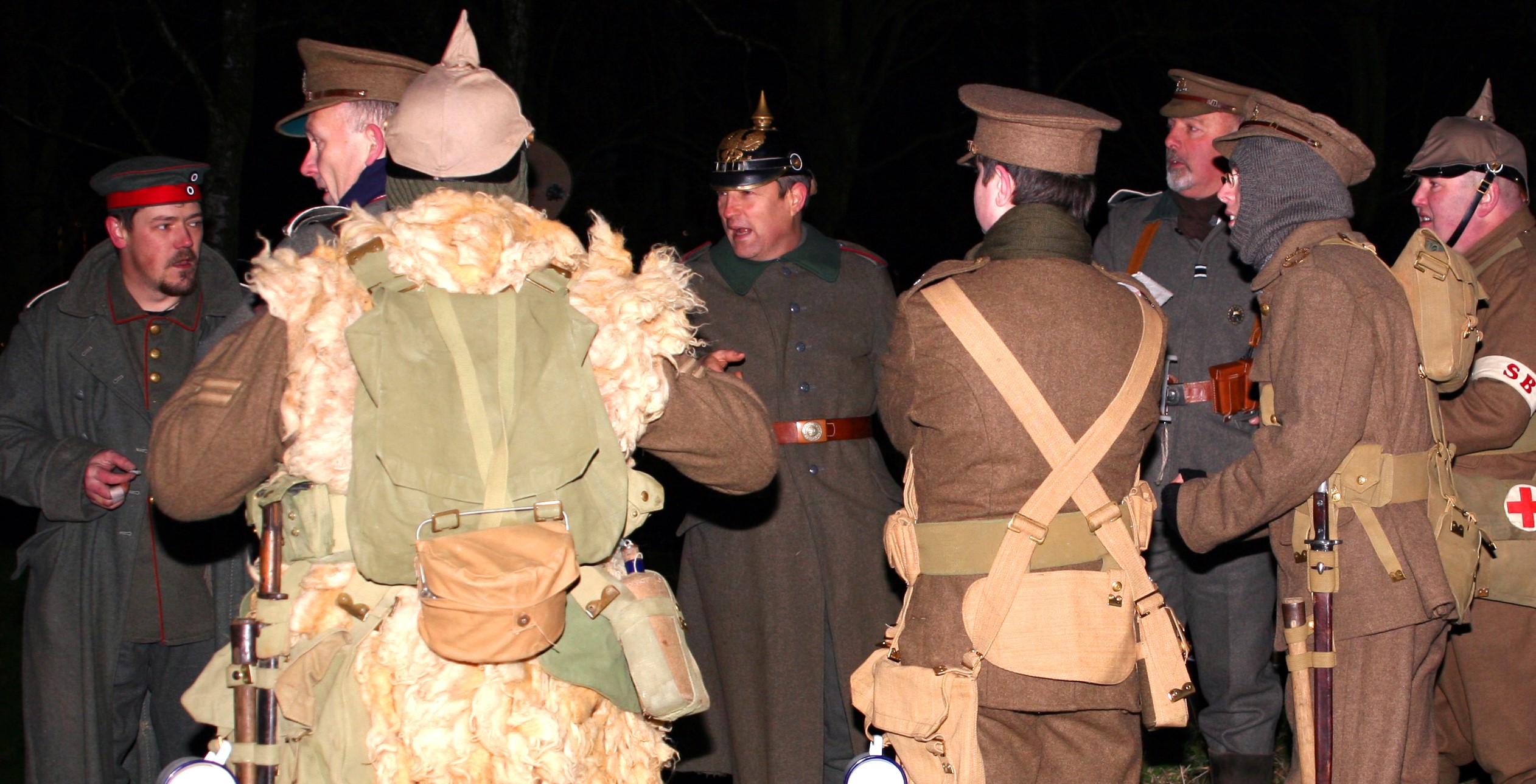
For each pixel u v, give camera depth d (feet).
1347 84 38.88
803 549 11.54
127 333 10.66
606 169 44.91
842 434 11.73
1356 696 8.83
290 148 43.62
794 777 11.42
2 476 10.19
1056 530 7.97
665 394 6.66
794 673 11.48
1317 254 8.73
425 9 32.04
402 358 6.18
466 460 6.16
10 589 21.52
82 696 10.27
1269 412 8.87
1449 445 9.66
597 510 6.43
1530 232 10.55
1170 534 9.51
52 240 42.27
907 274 47.32
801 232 12.20
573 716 6.29
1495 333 10.23
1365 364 8.41
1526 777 10.34
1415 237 9.23
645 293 6.60
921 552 8.37
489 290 6.40
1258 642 12.10
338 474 6.21
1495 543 9.96
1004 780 7.96
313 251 6.90
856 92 34.63
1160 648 8.07
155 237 10.46
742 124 43.88
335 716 6.16
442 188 6.75
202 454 6.19
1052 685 7.88
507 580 5.94
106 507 10.02
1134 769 8.22
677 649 6.68
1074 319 8.09
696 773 14.58
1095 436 7.98
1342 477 8.82
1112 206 13.56
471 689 6.07
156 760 11.21
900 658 8.34
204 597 10.68
